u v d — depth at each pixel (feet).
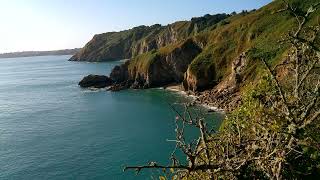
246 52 349.00
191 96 375.86
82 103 368.07
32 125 276.21
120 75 507.71
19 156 200.13
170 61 465.47
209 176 25.26
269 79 29.68
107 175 169.48
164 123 263.70
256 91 29.84
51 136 240.73
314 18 225.76
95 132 247.50
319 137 25.98
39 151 207.82
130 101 364.99
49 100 398.42
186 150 23.39
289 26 354.33
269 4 463.01
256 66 328.08
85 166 181.57
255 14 453.58
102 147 211.00
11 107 363.15
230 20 578.66
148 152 198.49
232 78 346.54
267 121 25.57
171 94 396.98
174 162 25.59
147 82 463.01
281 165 23.95
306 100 28.22
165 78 469.98
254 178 24.77
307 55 27.35
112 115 303.68
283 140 25.20
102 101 374.22
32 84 578.66
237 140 27.89
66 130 256.11
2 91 504.43
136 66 491.31
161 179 26.63
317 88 24.98
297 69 27.32
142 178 162.71
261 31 400.47
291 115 24.18
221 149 26.55
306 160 27.17
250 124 27.61
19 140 233.14
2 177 172.04
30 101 398.01
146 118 285.02
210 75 399.65
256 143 26.68
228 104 269.23
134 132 242.99
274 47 331.16
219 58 413.59
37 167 183.01
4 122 290.35
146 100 366.22
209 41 472.03
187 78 411.13
